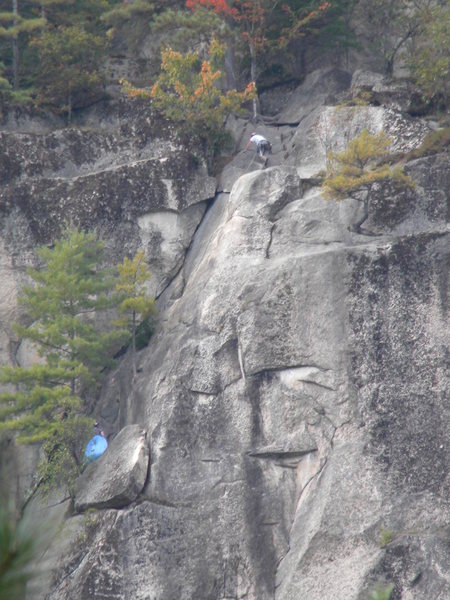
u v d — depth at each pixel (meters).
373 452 88.00
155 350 103.25
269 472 91.38
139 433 93.81
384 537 83.12
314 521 85.75
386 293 92.69
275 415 92.81
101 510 88.94
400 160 107.00
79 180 116.12
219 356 95.75
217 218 114.94
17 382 98.38
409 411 88.94
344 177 98.81
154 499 88.94
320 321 93.94
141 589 85.25
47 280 103.31
